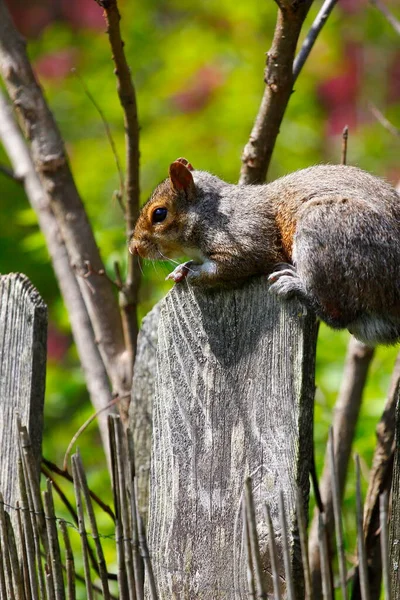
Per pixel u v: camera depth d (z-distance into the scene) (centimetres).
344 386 905
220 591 638
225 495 643
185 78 1764
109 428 716
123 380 883
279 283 647
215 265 765
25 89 947
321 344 1131
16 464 727
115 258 1083
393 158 1761
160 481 679
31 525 685
